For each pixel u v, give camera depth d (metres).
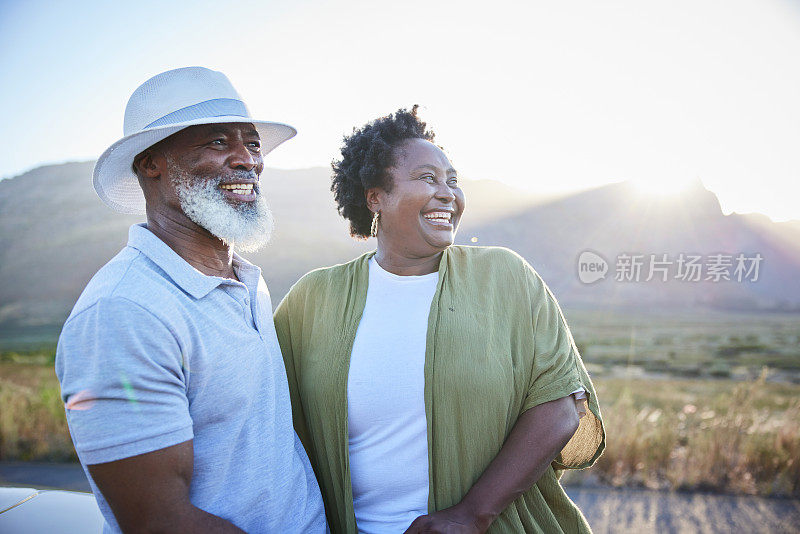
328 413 2.01
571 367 1.95
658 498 4.74
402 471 1.93
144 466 1.49
